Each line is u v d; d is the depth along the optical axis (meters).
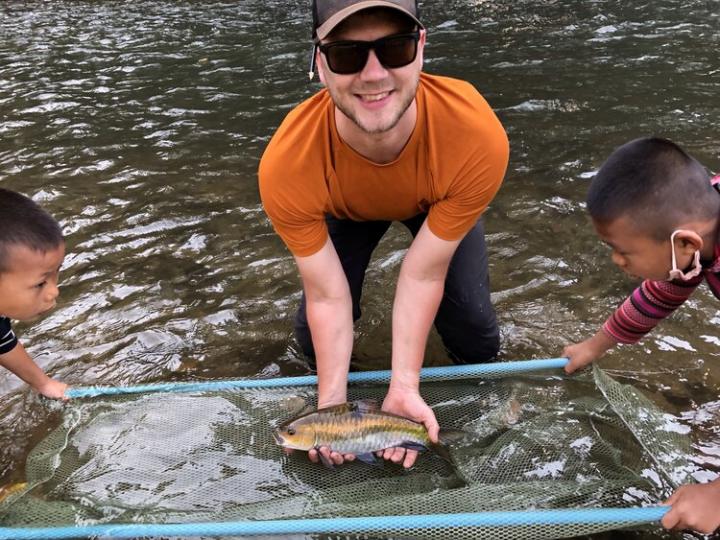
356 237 3.08
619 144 5.82
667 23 9.93
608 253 4.20
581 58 8.48
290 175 2.48
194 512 2.43
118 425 2.88
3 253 2.44
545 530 2.24
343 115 2.39
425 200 2.68
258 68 8.87
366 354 3.45
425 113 2.45
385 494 2.49
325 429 2.46
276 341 3.55
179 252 4.45
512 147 5.95
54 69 9.16
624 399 2.82
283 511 2.40
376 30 2.11
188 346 3.53
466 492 2.43
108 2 14.40
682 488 2.28
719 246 2.19
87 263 4.32
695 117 6.27
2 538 2.28
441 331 3.22
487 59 8.73
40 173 5.75
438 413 2.89
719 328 3.41
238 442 2.78
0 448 2.85
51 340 3.57
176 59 9.48
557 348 3.39
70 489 2.57
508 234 4.49
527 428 2.77
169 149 6.27
